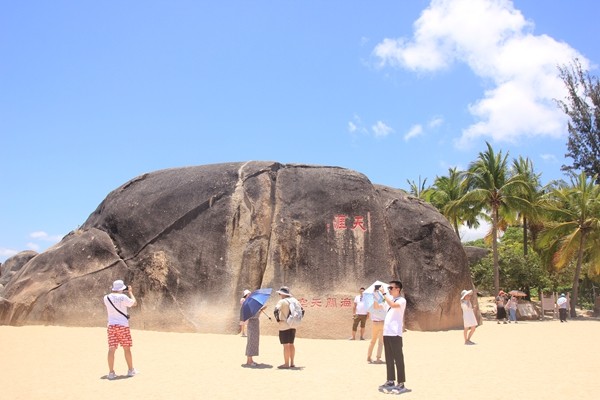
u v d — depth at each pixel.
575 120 46.44
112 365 10.03
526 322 29.52
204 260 19.45
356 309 17.20
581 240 35.47
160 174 22.00
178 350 13.99
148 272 19.39
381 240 19.84
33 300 19.58
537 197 37.56
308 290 18.83
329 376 10.39
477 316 25.05
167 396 8.62
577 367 11.73
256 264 19.23
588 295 47.28
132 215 20.62
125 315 10.30
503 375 10.62
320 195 20.36
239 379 10.04
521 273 36.03
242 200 20.22
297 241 19.53
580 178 36.47
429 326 20.86
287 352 11.36
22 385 9.47
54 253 20.95
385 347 9.09
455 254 22.42
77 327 18.73
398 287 9.30
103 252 20.19
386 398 8.51
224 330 18.25
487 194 33.25
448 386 9.46
